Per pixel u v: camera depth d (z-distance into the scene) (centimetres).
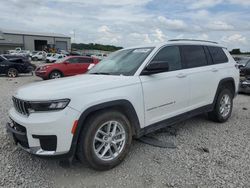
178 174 345
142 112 393
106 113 350
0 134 496
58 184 326
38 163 381
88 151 335
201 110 512
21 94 348
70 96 322
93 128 337
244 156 397
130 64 425
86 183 328
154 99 409
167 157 396
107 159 354
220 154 405
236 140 466
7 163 380
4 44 7675
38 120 313
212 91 530
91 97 336
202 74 501
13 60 1883
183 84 458
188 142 456
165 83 425
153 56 426
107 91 353
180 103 458
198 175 341
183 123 569
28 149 330
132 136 403
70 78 423
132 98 376
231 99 588
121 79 379
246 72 1004
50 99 314
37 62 4538
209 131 516
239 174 342
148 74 406
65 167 368
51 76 1515
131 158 394
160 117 424
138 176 342
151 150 422
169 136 486
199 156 398
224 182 323
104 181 332
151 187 317
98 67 478
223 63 571
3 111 681
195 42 525
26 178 340
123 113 379
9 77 1838
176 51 472
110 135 358
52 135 313
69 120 317
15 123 348
